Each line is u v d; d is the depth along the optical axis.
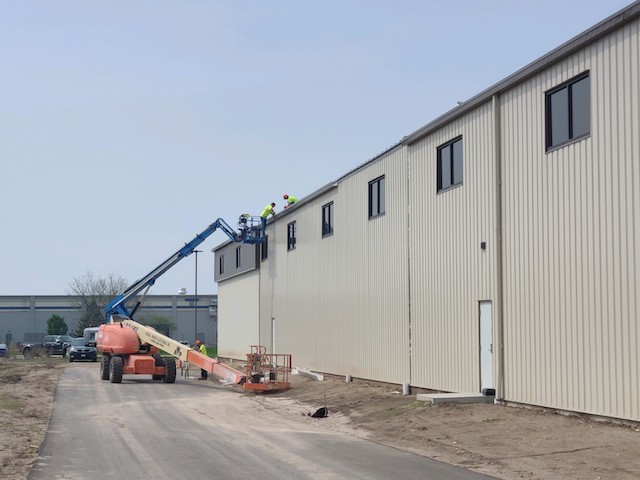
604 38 16.66
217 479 12.52
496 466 13.62
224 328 57.94
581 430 15.92
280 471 13.21
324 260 35.28
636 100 15.72
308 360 37.31
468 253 22.30
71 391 31.69
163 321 103.06
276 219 44.00
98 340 38.31
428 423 19.00
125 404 26.59
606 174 16.53
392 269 27.75
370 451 15.71
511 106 20.22
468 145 22.38
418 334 25.58
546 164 18.66
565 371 17.80
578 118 17.62
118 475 12.94
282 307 42.31
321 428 20.73
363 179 30.70
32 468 13.66
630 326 15.77
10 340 104.88
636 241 15.63
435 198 24.47
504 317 20.39
